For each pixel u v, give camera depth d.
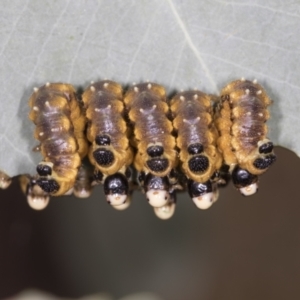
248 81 0.13
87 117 0.13
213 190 0.13
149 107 0.13
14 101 0.13
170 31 0.13
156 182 0.13
